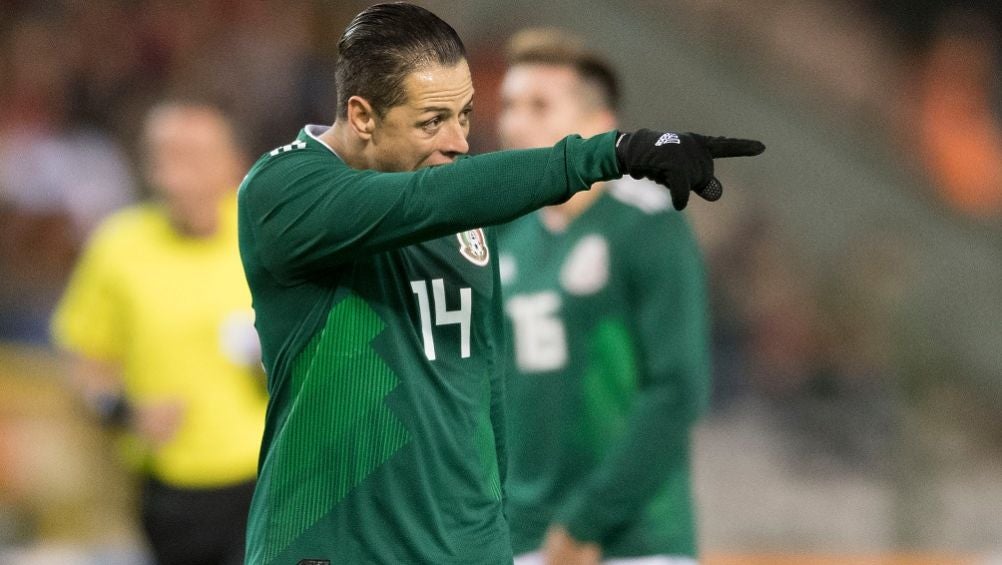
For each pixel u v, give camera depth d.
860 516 32.66
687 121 45.81
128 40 40.62
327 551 9.80
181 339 18.66
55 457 27.86
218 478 18.56
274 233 9.59
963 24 50.88
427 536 9.89
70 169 36.62
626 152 8.90
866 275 35.53
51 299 33.47
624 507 13.85
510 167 9.02
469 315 10.34
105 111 39.25
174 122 18.81
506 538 10.45
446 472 10.02
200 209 18.92
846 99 47.91
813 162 45.78
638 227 14.26
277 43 42.00
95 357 19.27
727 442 36.38
